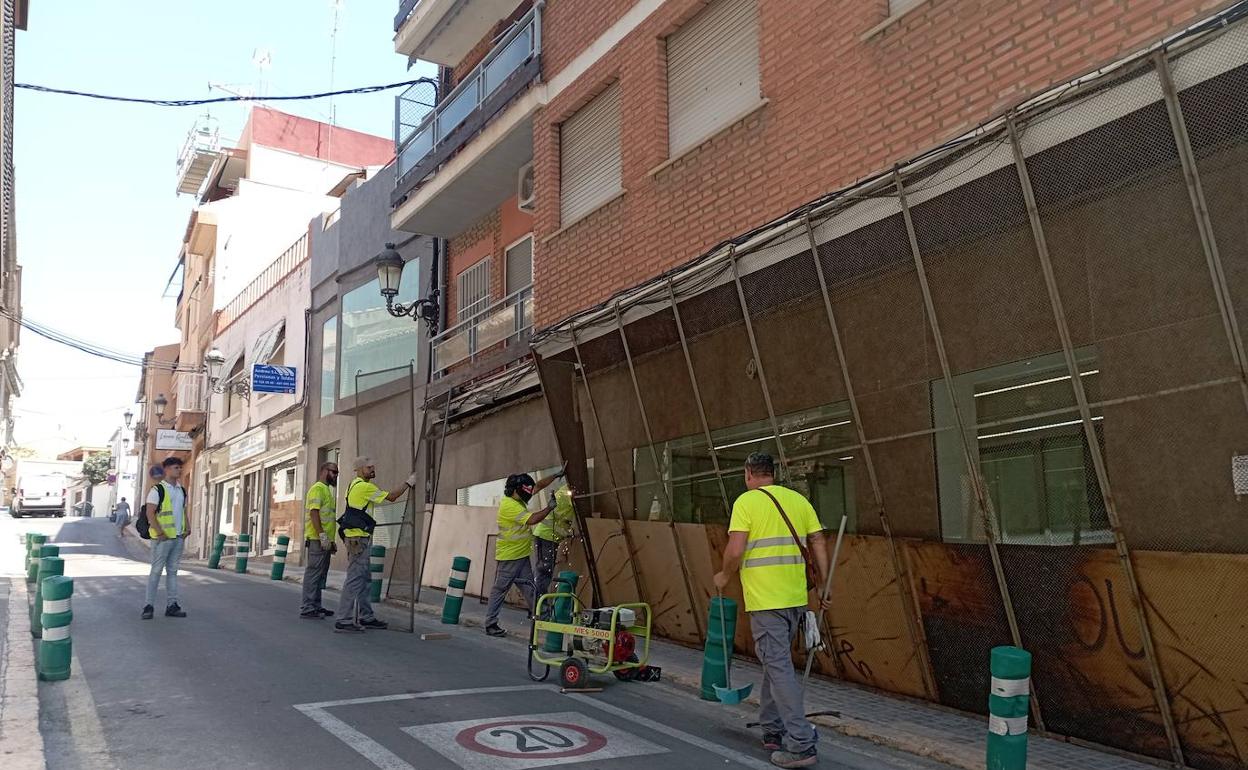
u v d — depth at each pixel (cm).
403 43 1653
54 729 566
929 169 647
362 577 1027
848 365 732
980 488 614
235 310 3159
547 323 1203
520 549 1029
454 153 1462
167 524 1062
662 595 969
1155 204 524
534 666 811
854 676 739
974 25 665
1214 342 500
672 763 531
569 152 1216
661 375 967
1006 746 486
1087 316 561
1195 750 513
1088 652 566
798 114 821
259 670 757
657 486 975
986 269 622
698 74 984
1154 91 516
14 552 2342
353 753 523
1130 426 540
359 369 2006
